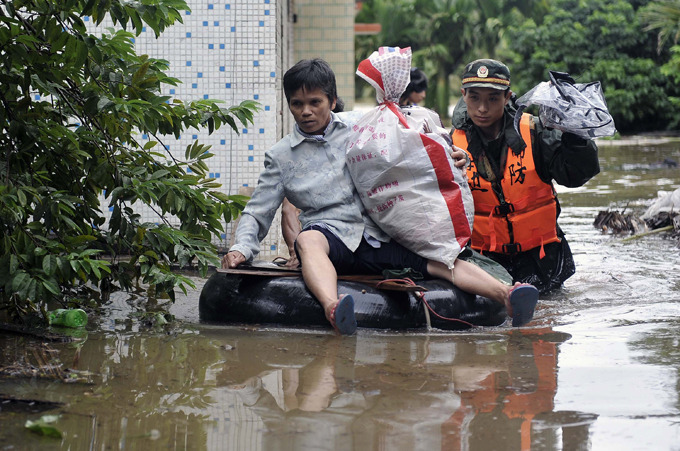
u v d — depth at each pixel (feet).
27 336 13.38
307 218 15.37
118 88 14.67
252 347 12.71
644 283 18.12
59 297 14.52
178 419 9.30
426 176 14.75
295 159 15.34
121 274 15.29
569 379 10.83
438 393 10.24
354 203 15.20
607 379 10.82
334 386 10.57
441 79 120.37
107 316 15.02
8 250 12.83
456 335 13.69
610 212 26.68
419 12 120.26
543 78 87.97
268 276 14.79
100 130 15.20
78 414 9.46
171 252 15.16
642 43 85.92
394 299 14.25
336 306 13.30
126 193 14.53
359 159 14.84
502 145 17.53
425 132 15.15
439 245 14.69
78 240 13.61
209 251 15.31
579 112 15.75
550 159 17.07
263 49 21.15
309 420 9.27
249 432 8.89
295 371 11.28
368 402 9.91
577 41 86.48
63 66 14.12
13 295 13.91
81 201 13.79
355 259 15.06
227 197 16.26
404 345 12.90
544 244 17.69
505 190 17.40
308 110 14.96
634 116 85.92
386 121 14.89
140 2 14.12
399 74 14.90
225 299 14.71
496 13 115.96
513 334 13.74
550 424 9.10
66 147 14.38
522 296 14.12
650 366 11.44
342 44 41.32
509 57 112.06
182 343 12.96
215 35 21.15
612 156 57.77
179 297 16.96
